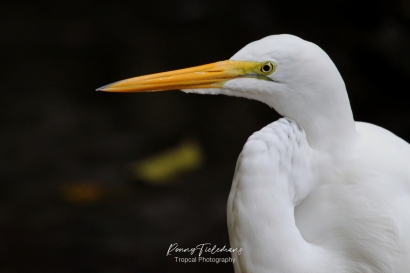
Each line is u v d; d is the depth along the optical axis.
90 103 12.17
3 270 7.76
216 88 3.94
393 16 10.83
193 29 12.59
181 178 10.05
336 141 3.84
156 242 8.36
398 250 3.88
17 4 14.67
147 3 13.59
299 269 3.68
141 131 11.27
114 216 9.02
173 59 11.99
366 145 3.99
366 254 3.90
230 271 7.80
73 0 14.41
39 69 12.88
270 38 3.80
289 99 3.77
